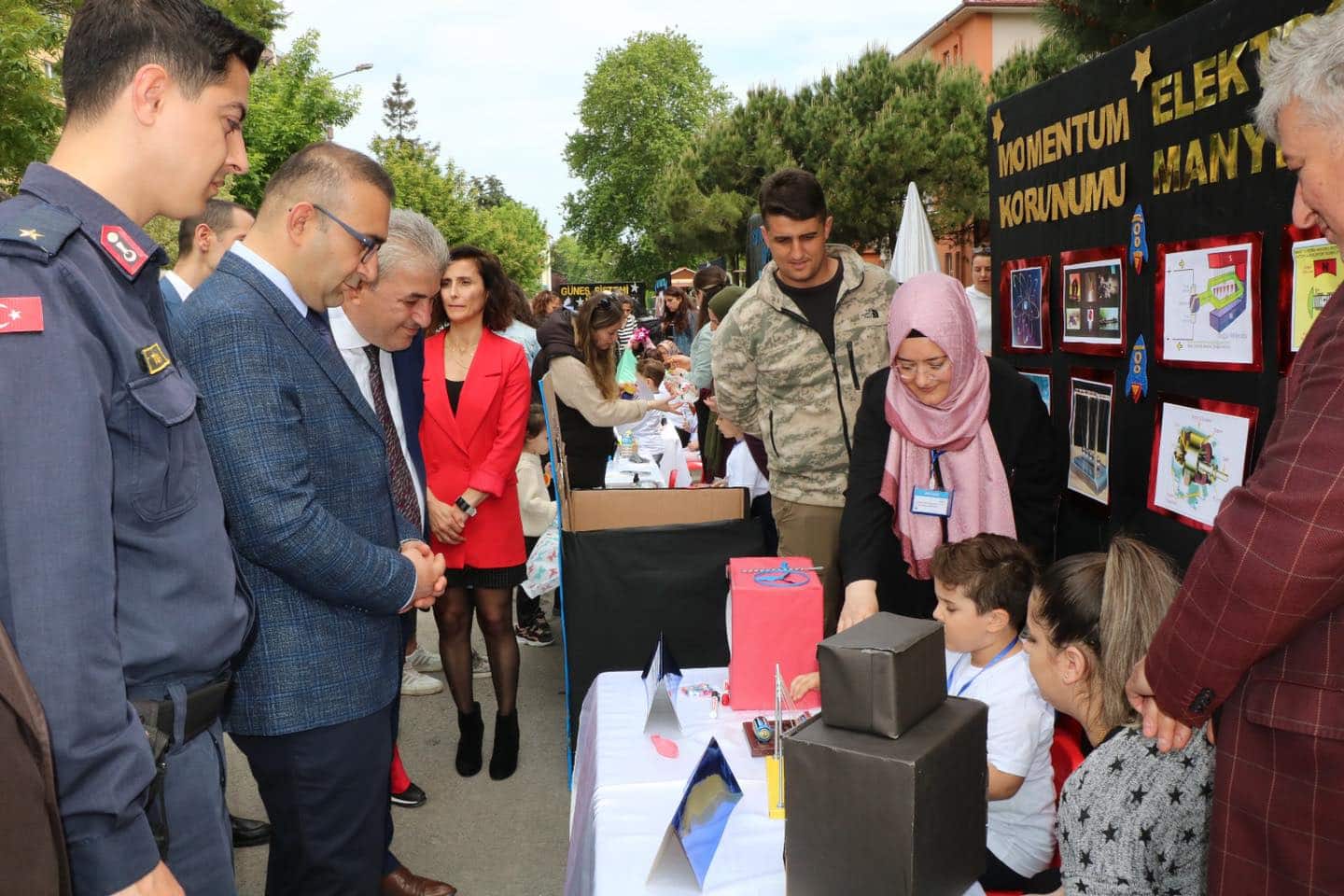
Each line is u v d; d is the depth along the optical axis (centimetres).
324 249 189
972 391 252
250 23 2123
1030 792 200
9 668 104
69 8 1163
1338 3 169
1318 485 114
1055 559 303
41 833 103
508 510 341
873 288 316
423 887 270
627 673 234
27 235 120
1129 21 569
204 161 140
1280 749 124
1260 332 196
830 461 319
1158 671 133
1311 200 124
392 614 206
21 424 115
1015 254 317
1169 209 228
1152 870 145
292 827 199
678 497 329
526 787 345
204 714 149
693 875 146
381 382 257
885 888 129
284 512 180
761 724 194
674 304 1182
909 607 284
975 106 1898
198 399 149
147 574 139
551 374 471
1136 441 247
